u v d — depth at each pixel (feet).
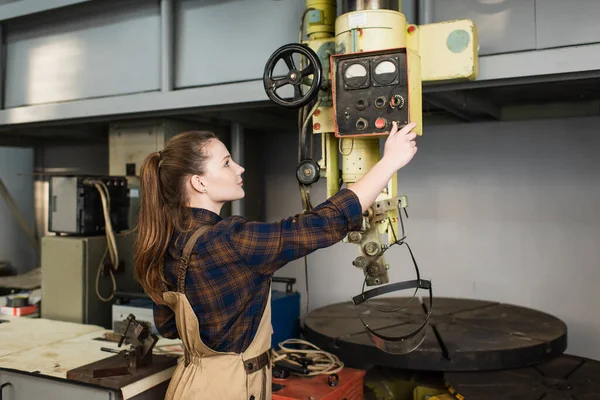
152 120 9.05
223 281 4.59
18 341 7.02
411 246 9.99
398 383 7.32
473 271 9.52
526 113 9.24
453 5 6.15
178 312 4.78
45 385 5.82
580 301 8.77
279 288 11.16
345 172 5.53
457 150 9.62
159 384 5.84
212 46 7.67
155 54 8.06
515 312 8.42
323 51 5.78
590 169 8.70
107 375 5.52
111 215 8.95
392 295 10.07
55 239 8.76
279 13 7.21
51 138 12.70
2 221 13.46
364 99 4.91
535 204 9.07
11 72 9.46
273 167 11.20
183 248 4.70
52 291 8.78
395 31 5.19
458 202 9.62
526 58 5.66
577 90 7.79
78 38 8.74
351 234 5.36
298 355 7.11
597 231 8.64
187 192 4.86
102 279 8.76
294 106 5.11
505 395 5.97
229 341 4.79
